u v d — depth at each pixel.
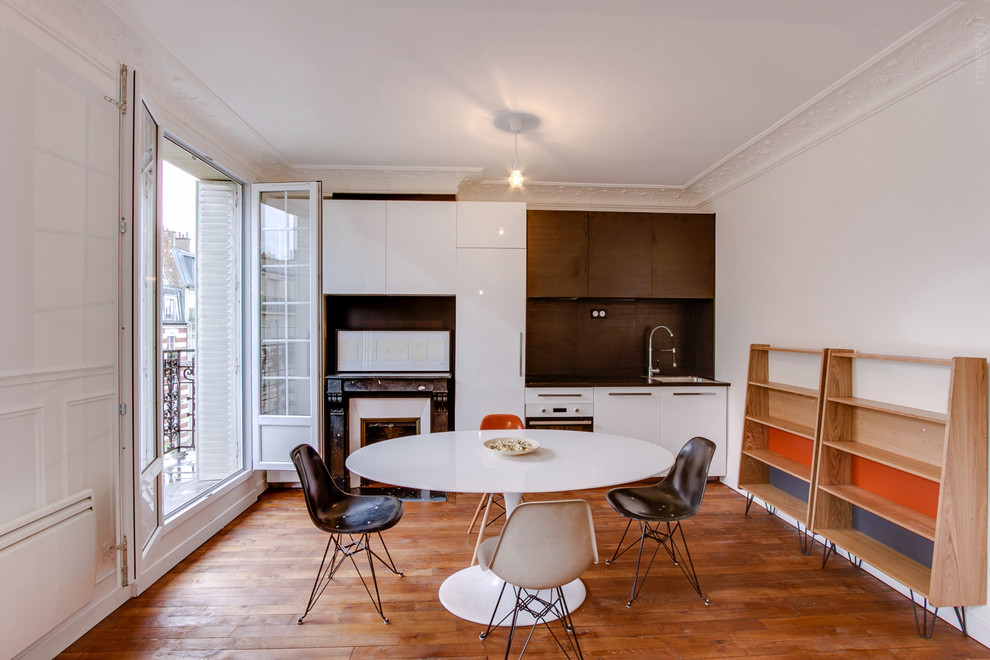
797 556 2.60
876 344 2.40
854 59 2.12
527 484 1.76
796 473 2.69
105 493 1.96
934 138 2.11
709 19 1.83
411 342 3.82
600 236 3.99
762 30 1.92
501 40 2.02
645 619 2.01
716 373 4.04
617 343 4.31
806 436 2.63
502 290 3.76
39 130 1.66
